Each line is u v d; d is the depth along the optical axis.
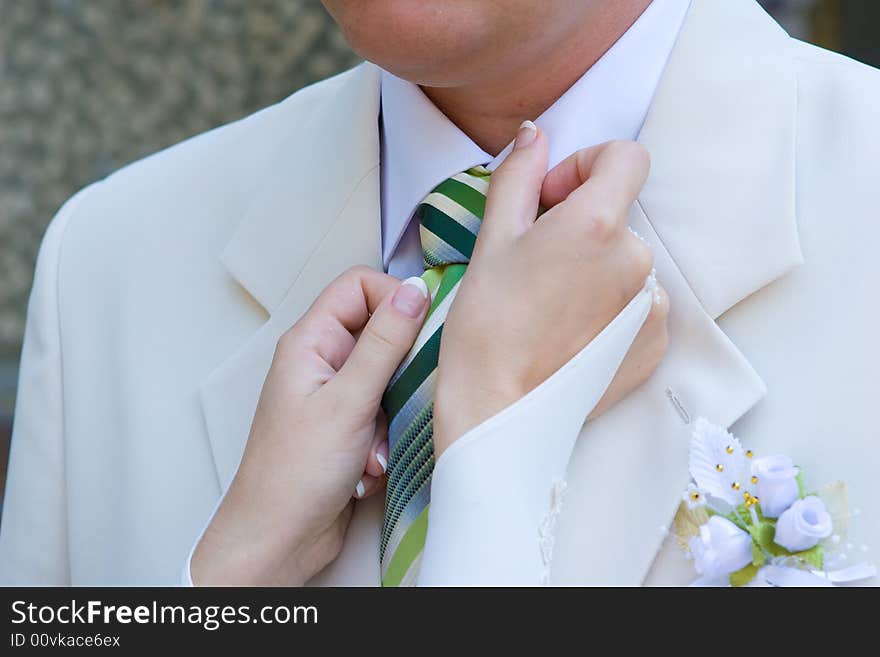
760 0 5.04
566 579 1.04
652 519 1.02
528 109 1.12
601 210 0.99
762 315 1.06
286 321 1.23
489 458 0.96
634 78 1.11
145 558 1.25
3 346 6.27
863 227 1.05
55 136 6.15
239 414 1.23
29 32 6.11
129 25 6.05
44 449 1.38
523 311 0.99
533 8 1.00
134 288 1.34
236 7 5.96
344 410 1.06
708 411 1.03
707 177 1.08
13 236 6.23
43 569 1.38
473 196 1.10
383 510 1.13
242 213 1.32
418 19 0.98
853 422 1.01
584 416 1.00
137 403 1.29
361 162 1.22
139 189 1.40
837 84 1.12
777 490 0.99
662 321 1.03
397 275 1.18
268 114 1.39
